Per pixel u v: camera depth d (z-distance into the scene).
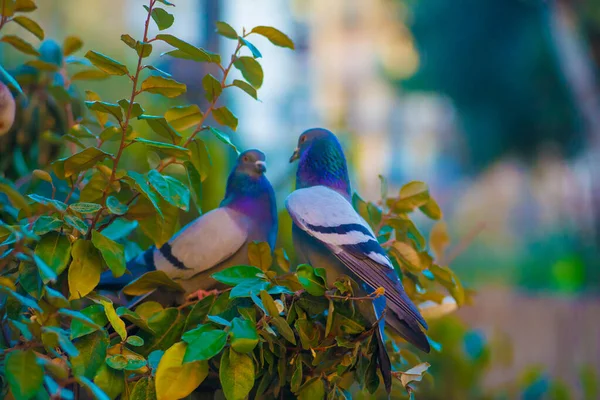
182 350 2.67
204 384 3.30
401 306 3.19
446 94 27.41
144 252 3.70
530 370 6.64
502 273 27.44
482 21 25.20
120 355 2.73
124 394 2.78
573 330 10.84
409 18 27.41
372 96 41.12
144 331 3.08
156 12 2.86
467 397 5.89
